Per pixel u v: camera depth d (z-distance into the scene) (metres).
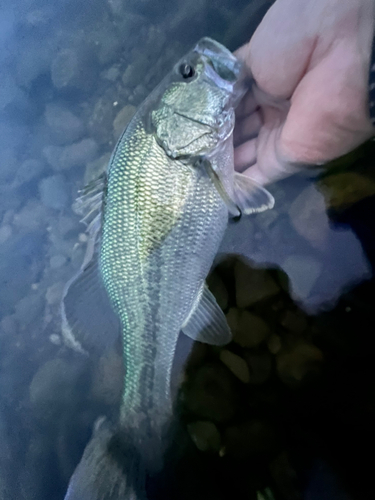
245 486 0.29
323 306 0.30
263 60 0.29
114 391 0.33
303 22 0.26
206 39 0.28
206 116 0.27
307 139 0.28
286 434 0.29
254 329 0.30
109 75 0.39
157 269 0.27
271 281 0.31
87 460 0.28
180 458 0.29
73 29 0.41
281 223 0.32
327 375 0.29
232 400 0.30
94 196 0.28
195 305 0.28
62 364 0.35
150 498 0.27
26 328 0.37
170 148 0.27
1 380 0.36
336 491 0.27
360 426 0.28
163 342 0.28
